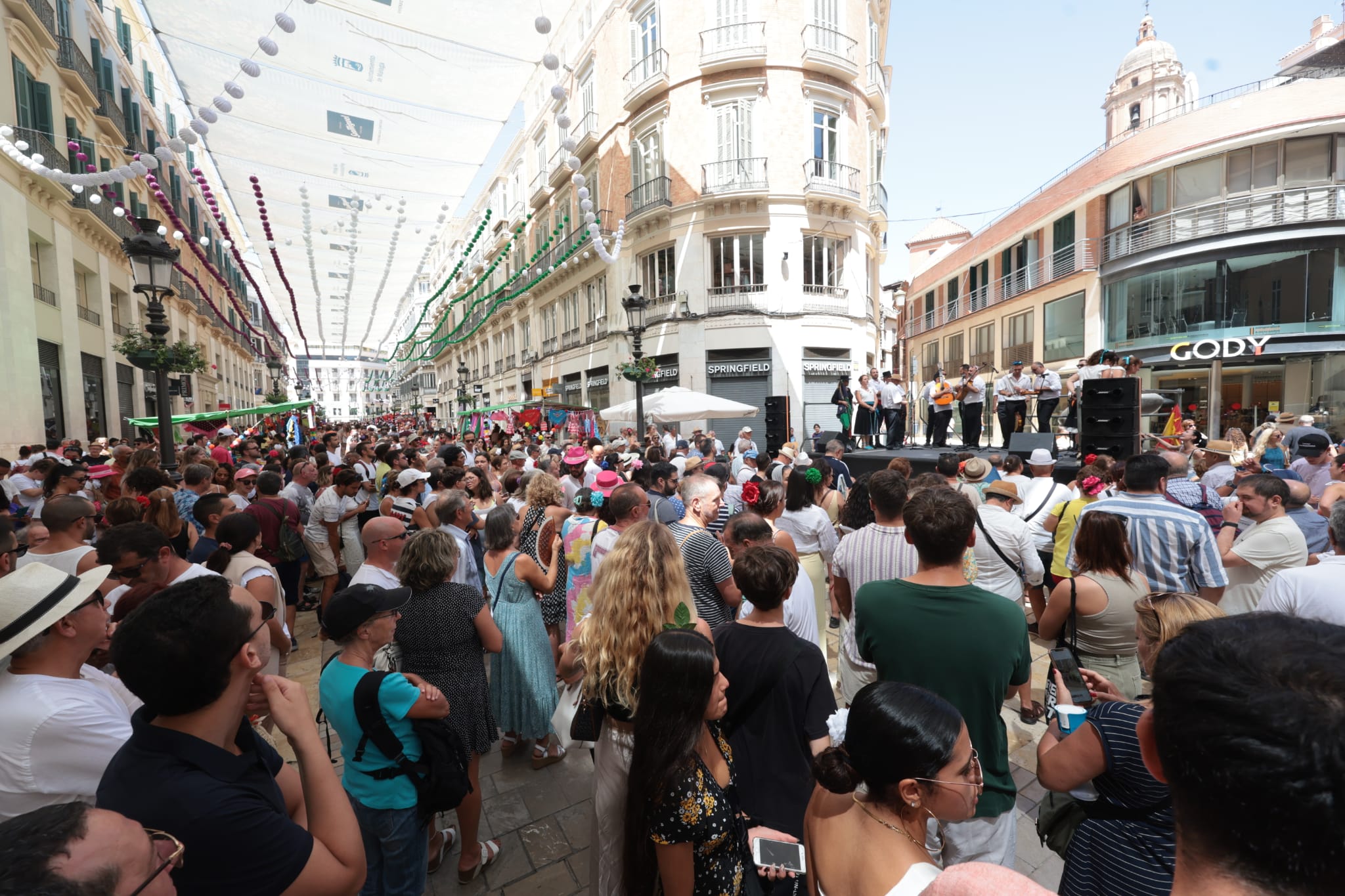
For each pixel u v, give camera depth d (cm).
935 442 1299
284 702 137
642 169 2095
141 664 116
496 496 816
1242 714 58
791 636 209
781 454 780
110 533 282
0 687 154
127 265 1925
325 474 676
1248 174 1730
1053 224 2331
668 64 1952
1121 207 2017
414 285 2456
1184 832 67
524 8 726
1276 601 252
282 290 2609
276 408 1684
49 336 1409
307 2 682
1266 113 1667
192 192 2742
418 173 1194
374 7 719
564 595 421
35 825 86
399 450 845
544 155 2822
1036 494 514
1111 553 270
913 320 3844
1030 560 345
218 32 756
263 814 120
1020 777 331
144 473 409
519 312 3391
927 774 119
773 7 1845
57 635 163
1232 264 1741
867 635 210
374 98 914
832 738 175
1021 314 2527
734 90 1884
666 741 157
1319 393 1691
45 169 637
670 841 155
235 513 336
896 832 124
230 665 123
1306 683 58
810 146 1903
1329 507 479
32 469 576
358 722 213
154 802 112
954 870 80
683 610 207
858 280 2045
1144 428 1811
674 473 521
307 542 571
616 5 2116
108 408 1758
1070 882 161
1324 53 1546
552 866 274
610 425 2278
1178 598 191
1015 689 219
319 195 1341
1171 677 69
